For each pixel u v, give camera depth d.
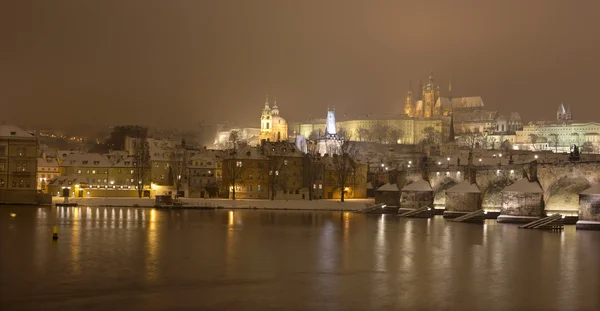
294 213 188.62
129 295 68.25
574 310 63.72
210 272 80.81
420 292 70.62
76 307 63.47
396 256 95.38
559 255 96.62
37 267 82.19
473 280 77.12
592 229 132.00
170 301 66.00
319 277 78.38
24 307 63.44
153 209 194.50
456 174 185.12
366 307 64.44
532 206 149.62
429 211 181.12
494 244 109.75
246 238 116.12
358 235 124.06
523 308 64.31
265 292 70.12
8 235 113.00
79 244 103.19
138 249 99.00
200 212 184.38
